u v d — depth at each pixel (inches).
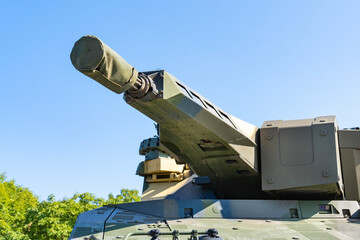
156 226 404.8
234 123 500.1
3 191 1381.6
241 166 525.7
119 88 359.6
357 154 575.2
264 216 473.7
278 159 533.3
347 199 561.3
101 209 461.7
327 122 538.6
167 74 409.7
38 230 1080.2
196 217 456.1
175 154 562.6
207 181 598.2
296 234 398.3
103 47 323.3
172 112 426.9
